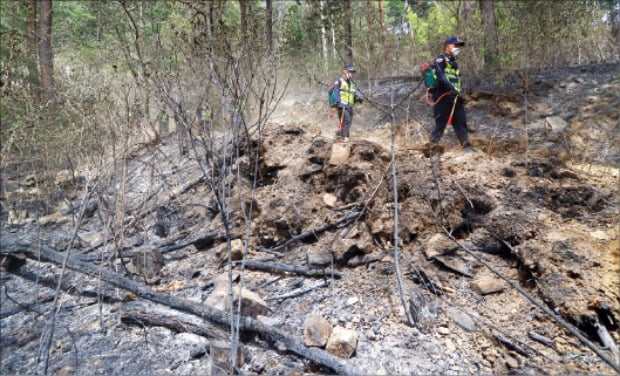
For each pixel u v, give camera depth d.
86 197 2.90
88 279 3.28
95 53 3.83
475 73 6.39
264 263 3.06
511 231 2.69
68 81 3.62
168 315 2.49
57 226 4.41
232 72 2.36
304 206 3.49
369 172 3.43
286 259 3.14
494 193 3.09
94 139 3.36
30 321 2.75
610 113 4.41
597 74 5.58
